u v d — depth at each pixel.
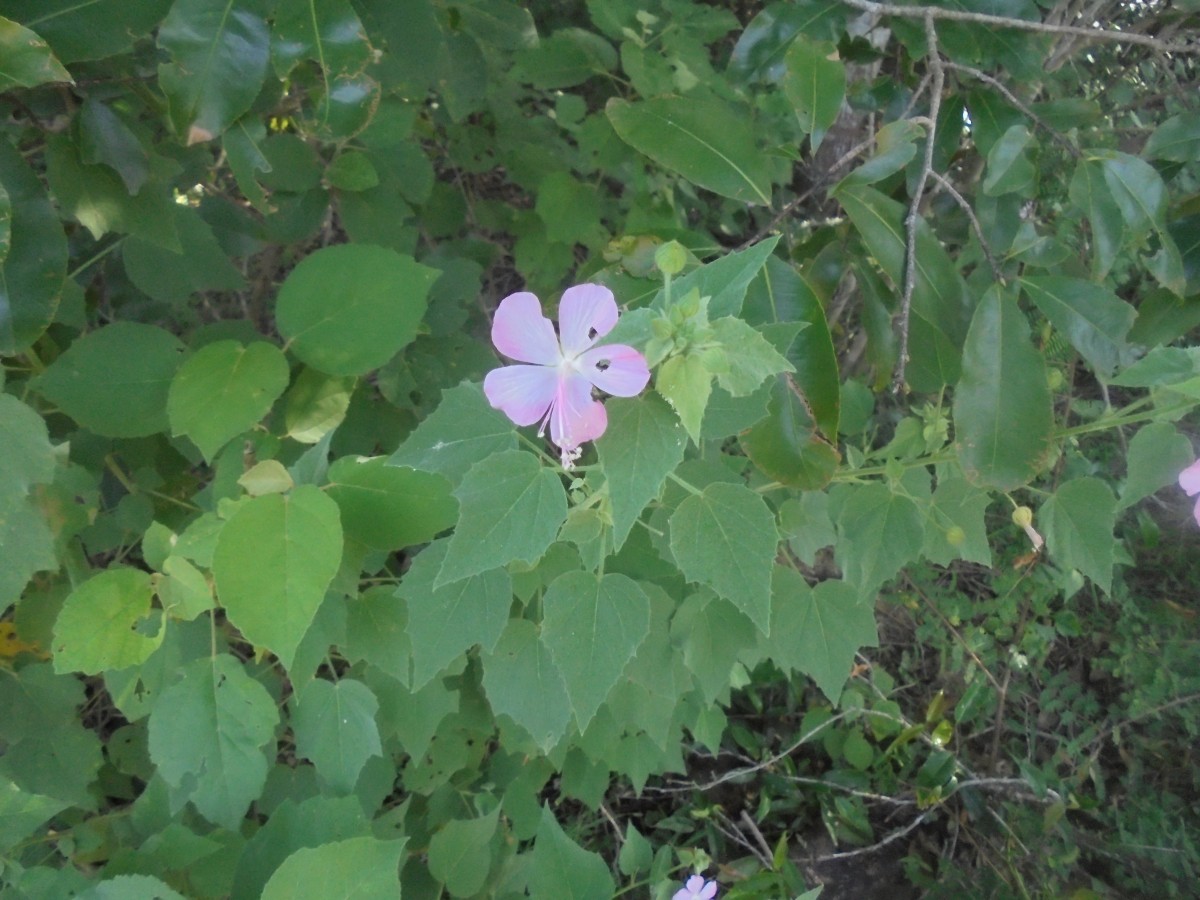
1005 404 0.44
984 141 0.51
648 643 0.50
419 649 0.40
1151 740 1.01
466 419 0.38
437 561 0.40
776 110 0.74
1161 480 0.43
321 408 0.46
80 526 0.43
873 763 0.98
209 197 0.57
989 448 0.45
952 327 0.48
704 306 0.29
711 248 0.49
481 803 0.61
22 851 0.46
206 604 0.38
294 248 0.76
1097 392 1.03
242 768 0.40
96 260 0.51
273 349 0.41
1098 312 0.46
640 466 0.30
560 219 0.69
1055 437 0.46
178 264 0.50
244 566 0.34
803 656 0.50
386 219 0.58
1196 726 0.98
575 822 0.87
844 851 0.94
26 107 0.41
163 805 0.45
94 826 0.48
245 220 0.56
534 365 0.30
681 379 0.28
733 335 0.29
